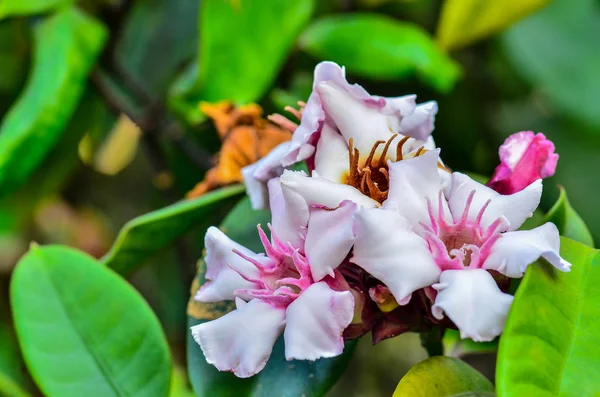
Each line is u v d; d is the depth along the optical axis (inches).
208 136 23.3
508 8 23.5
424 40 23.0
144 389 18.0
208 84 21.6
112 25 23.6
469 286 15.7
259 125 19.7
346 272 16.7
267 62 21.7
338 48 23.1
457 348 18.8
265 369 17.7
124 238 18.9
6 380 19.1
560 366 15.6
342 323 15.8
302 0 21.7
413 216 16.2
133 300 18.4
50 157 24.0
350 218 16.1
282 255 16.6
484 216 16.4
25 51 23.7
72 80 21.9
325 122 17.2
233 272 16.8
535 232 16.0
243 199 19.2
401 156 16.9
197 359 17.9
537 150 17.2
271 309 16.4
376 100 17.2
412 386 16.7
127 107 23.9
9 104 24.2
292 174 16.4
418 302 16.7
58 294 18.5
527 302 15.7
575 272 16.4
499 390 15.4
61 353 18.1
